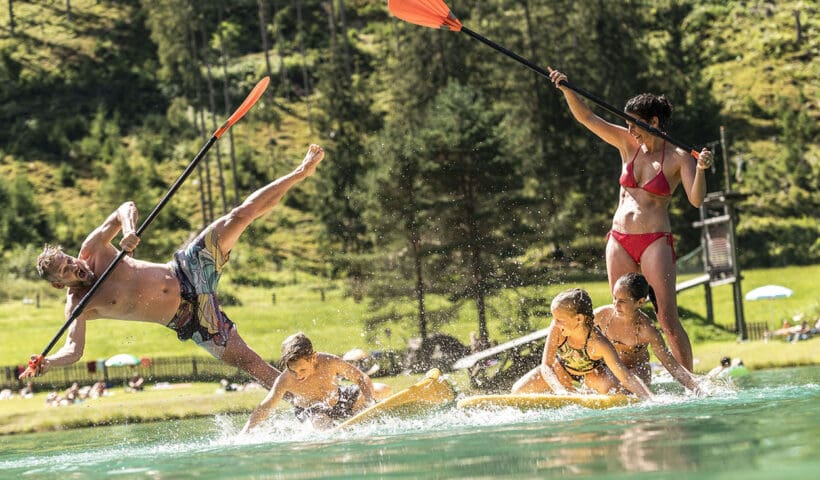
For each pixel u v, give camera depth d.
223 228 12.12
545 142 75.25
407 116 79.94
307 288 79.56
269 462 7.02
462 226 44.03
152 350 61.41
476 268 41.22
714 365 24.55
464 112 49.59
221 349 12.34
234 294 77.00
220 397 20.77
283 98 121.25
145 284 11.70
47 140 115.88
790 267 77.12
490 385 19.16
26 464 8.73
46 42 133.75
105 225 11.72
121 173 99.56
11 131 117.12
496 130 49.88
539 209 49.75
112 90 124.75
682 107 90.69
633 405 9.67
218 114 118.00
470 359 16.27
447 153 48.03
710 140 99.19
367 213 48.12
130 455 8.74
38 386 48.34
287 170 106.19
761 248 83.06
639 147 12.12
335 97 93.50
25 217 99.38
